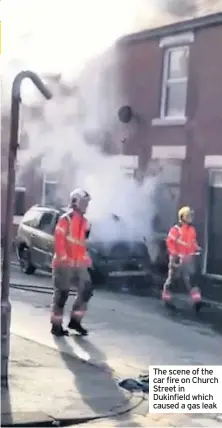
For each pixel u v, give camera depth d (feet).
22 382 24.73
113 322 37.68
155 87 55.67
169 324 38.14
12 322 35.83
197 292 42.73
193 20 51.96
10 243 23.97
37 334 33.19
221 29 50.62
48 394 23.62
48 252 52.70
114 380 25.86
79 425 21.33
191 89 52.70
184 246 42.91
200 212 51.60
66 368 27.07
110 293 47.70
